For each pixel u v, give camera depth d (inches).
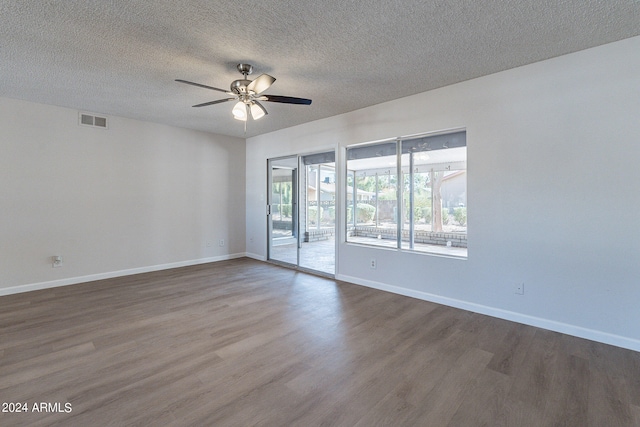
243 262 229.0
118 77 125.2
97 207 177.5
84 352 95.7
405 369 87.2
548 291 112.8
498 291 124.0
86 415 68.0
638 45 95.6
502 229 122.3
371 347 100.0
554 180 110.7
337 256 181.9
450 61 112.6
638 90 95.8
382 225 167.0
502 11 83.3
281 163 232.2
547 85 111.3
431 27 91.0
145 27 90.0
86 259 174.6
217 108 166.7
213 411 69.8
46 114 159.9
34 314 126.0
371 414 69.2
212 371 85.9
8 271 151.5
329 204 307.0
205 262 226.7
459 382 81.1
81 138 170.9
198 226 222.7
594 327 104.3
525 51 105.4
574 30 92.3
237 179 244.5
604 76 100.9
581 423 66.5
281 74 123.3
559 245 110.3
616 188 99.9
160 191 203.0
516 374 84.7
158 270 202.4
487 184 125.5
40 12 82.1
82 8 80.7
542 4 80.2
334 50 104.4
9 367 86.9
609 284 101.5
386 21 87.9
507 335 108.3
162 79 127.0
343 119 176.9
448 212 142.8
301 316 125.9
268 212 233.8
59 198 164.9
